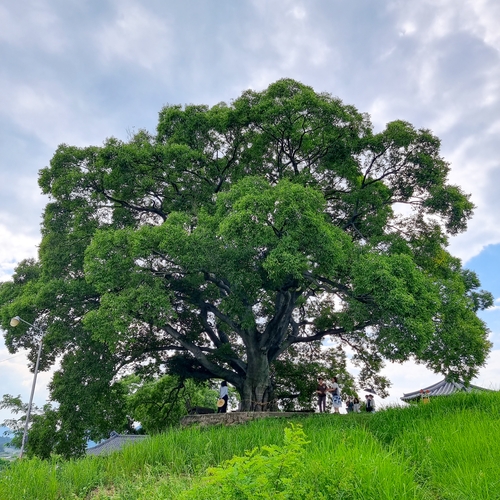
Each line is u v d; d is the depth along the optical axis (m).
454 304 15.59
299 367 24.50
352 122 18.11
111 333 15.29
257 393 19.30
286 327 20.56
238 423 15.59
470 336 15.47
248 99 18.70
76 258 18.73
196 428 12.79
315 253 14.27
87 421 18.16
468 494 5.97
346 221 19.97
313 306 24.52
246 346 20.12
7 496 7.98
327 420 12.88
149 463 9.85
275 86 18.31
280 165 19.83
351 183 19.70
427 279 15.39
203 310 21.28
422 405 12.38
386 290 13.86
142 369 22.05
